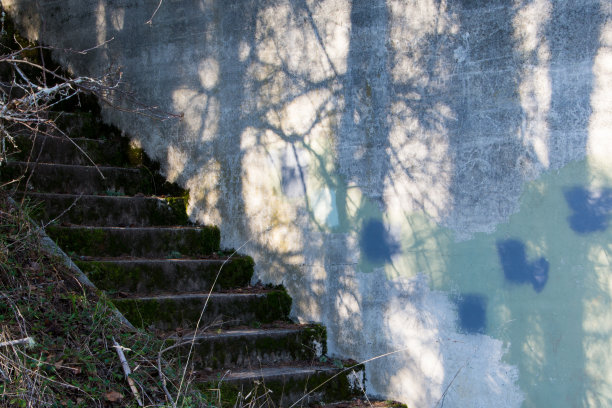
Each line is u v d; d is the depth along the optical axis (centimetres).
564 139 355
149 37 573
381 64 426
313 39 462
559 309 352
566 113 355
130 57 587
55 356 308
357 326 432
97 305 352
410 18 413
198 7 538
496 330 373
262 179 493
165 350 345
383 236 423
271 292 470
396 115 419
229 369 395
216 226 526
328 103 453
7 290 336
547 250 358
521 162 369
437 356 394
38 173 493
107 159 587
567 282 351
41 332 321
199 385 352
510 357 367
